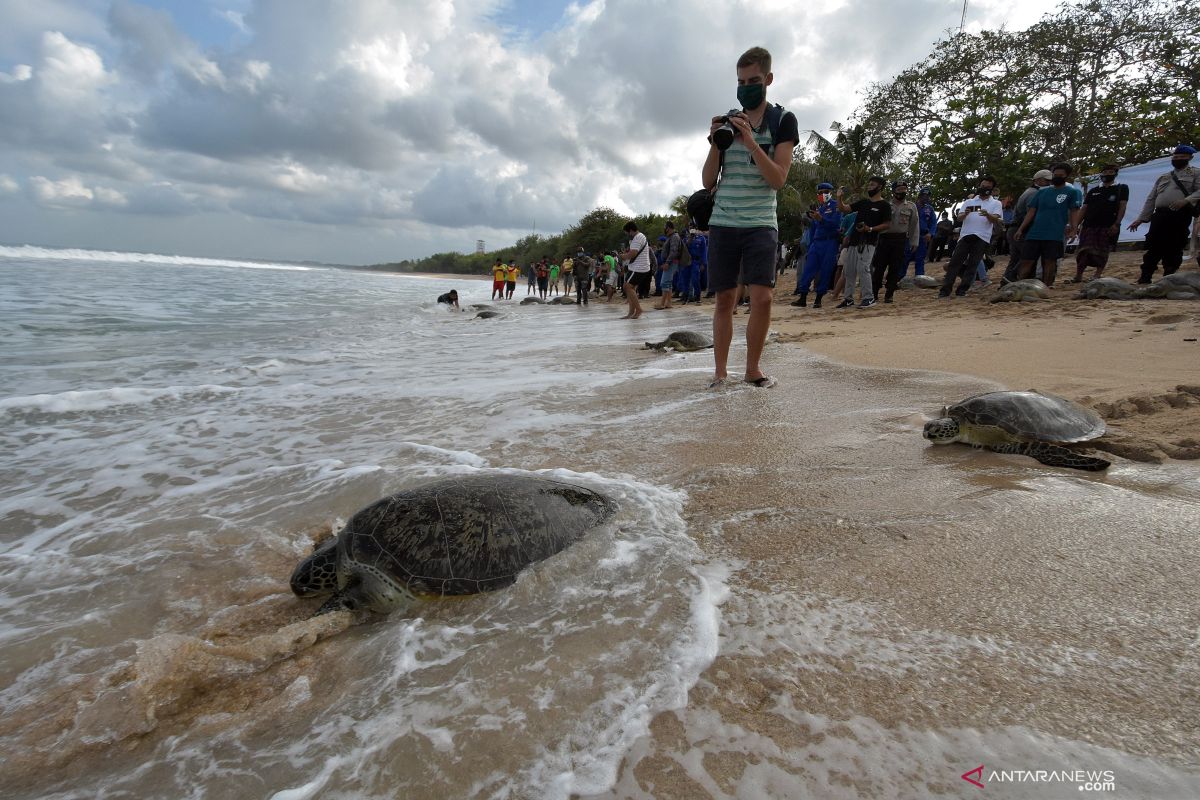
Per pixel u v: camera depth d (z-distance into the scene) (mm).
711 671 1633
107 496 3352
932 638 1715
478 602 2082
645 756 1376
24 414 4973
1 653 1966
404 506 2352
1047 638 1684
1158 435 3312
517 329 12555
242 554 2604
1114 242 12797
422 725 1502
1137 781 1219
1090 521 2381
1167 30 20016
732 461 3287
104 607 2236
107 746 1537
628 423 4215
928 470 3072
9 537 2877
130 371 6973
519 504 2385
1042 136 21719
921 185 21922
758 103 4805
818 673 1602
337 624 2029
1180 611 1765
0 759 1512
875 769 1306
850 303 11258
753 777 1311
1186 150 8891
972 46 23094
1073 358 5293
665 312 14992
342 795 1325
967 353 5918
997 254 18438
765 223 4895
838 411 4254
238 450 4090
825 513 2566
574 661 1709
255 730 1556
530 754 1396
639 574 2148
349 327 13016
